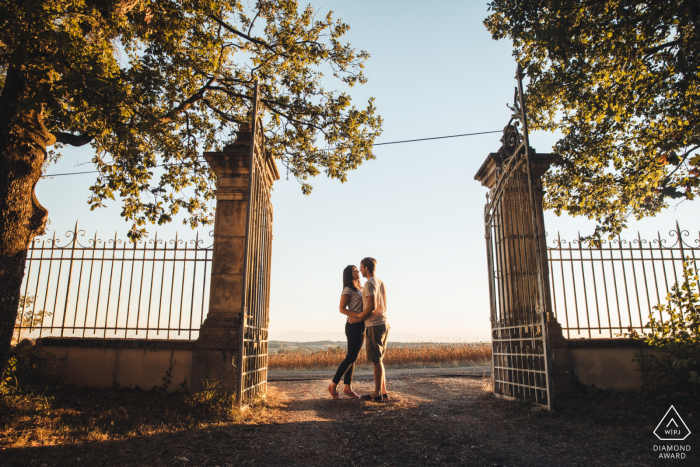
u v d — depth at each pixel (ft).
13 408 13.89
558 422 13.85
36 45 14.08
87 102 14.64
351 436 12.68
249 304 17.26
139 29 21.50
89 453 10.27
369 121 30.14
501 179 20.30
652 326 17.89
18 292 15.31
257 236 18.74
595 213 26.50
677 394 16.51
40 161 16.30
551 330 19.06
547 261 20.02
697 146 19.10
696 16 18.30
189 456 10.39
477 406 17.26
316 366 48.19
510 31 24.21
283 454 10.97
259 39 27.89
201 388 18.47
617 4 20.10
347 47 29.50
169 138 28.22
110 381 19.69
